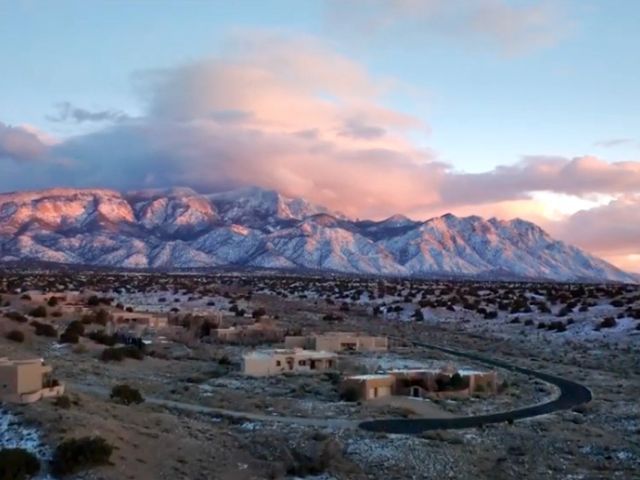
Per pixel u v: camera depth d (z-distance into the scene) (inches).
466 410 2719.0
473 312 6008.9
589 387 3265.3
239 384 3105.3
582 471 2012.8
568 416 2630.4
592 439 2308.1
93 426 1903.3
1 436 1812.3
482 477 1959.9
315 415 2539.4
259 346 4394.7
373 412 2618.1
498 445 2234.3
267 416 2486.5
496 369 3718.0
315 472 1920.5
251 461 1964.8
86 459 1692.9
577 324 5068.9
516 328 5255.9
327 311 6589.6
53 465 1690.5
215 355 3927.2
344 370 3479.3
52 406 2022.6
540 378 3484.3
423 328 5497.1
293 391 2955.2
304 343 4340.6
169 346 4180.6
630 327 4763.8
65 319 4692.4
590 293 6628.9
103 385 2812.5
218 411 2524.6
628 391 3179.1
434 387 3002.0
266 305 6983.3
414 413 2637.8
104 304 5900.6
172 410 2481.5
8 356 3073.3
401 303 6766.7
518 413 2696.9
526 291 7381.9
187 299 7283.5
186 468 1838.1
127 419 2117.4
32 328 3961.6
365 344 4357.8
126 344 4010.8
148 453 1865.2
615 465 2064.5
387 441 2182.6
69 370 3041.3
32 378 2118.6
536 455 2135.8
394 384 2974.9
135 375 3196.4
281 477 1877.5
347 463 2000.5
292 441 2143.2
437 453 2101.4
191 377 3248.0
